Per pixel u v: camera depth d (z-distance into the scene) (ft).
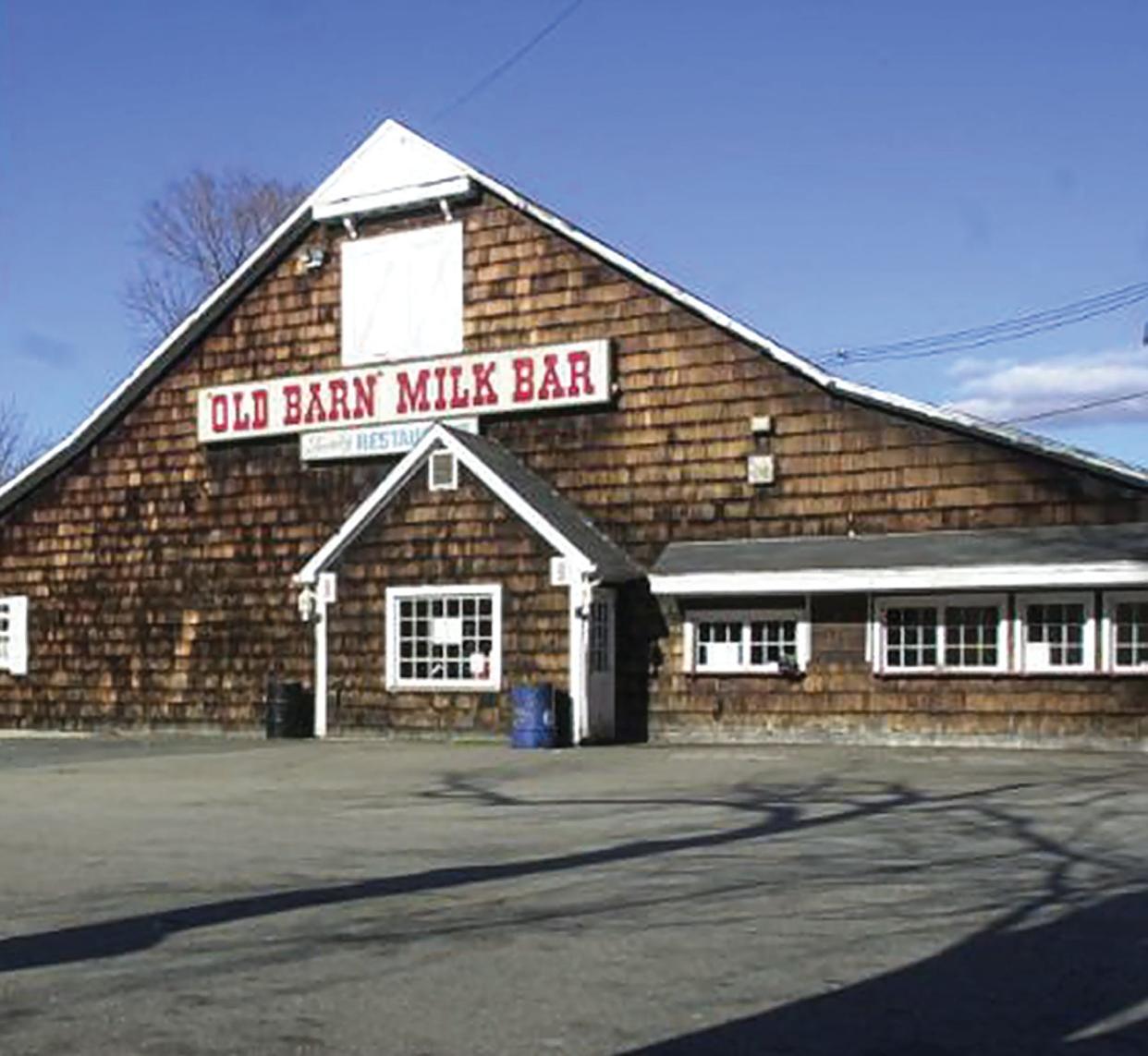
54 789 63.21
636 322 87.15
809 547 80.48
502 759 74.23
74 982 26.78
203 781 66.44
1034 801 52.95
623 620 86.17
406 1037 23.06
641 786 60.64
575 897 34.63
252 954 28.84
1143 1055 21.99
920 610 79.10
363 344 95.04
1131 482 74.84
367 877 37.88
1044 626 76.38
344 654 90.17
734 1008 24.54
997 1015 24.09
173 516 101.24
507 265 91.04
